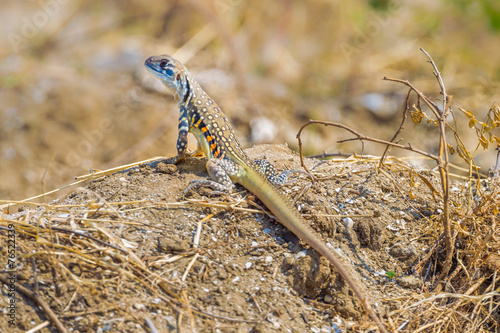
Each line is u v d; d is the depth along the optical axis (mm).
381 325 3951
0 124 10594
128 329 3938
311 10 15188
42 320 3945
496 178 5754
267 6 15070
